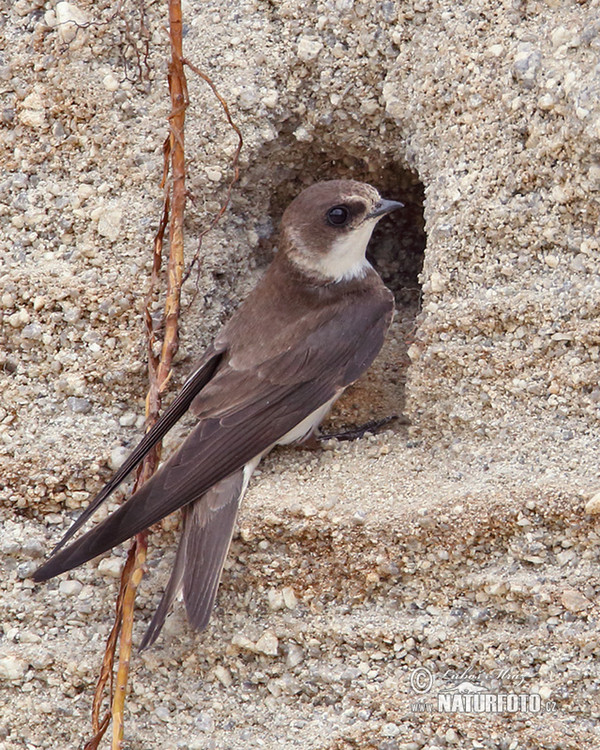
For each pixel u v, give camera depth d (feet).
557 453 24.99
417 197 31.40
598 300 24.81
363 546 24.84
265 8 28.07
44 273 27.25
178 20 26.18
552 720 23.13
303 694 24.66
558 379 25.29
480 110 26.18
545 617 23.57
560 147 25.13
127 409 27.55
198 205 28.17
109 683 25.32
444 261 26.40
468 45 26.43
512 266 25.82
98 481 26.89
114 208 27.45
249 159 28.17
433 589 24.63
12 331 27.35
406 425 28.78
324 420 29.71
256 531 25.25
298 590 25.11
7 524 26.71
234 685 25.09
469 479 25.40
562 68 25.21
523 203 25.73
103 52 27.78
